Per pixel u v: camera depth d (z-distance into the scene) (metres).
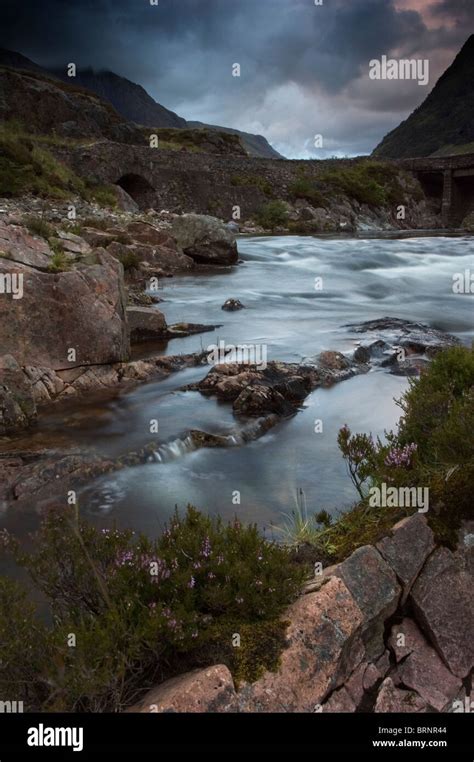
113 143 47.62
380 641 4.43
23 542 5.81
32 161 36.78
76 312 10.90
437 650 4.39
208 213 51.28
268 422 9.16
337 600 4.27
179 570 4.23
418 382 7.43
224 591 4.10
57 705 3.49
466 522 4.98
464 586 4.64
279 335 14.90
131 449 7.92
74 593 4.25
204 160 54.62
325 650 3.99
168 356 12.30
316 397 10.45
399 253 31.88
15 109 50.16
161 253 26.27
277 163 61.19
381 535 4.93
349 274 26.34
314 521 6.14
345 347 13.14
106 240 23.44
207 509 6.62
